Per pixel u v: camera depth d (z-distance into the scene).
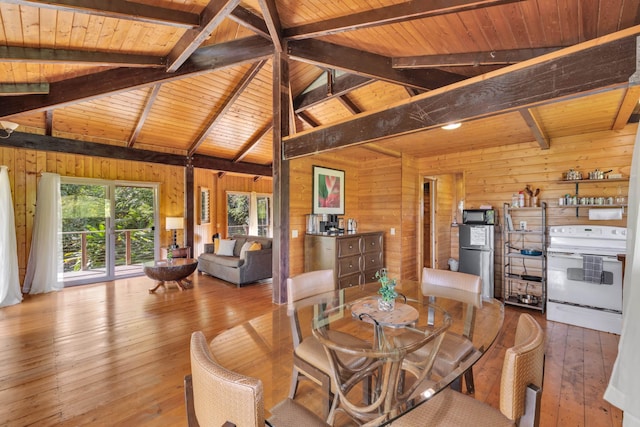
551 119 3.40
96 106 4.73
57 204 5.13
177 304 4.29
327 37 3.10
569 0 1.80
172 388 2.24
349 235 4.52
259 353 2.20
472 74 3.25
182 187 7.05
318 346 1.98
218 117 5.43
